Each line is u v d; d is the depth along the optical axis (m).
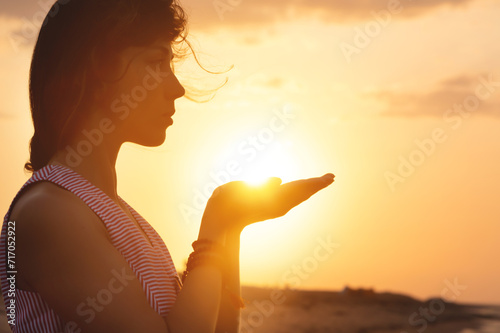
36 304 1.54
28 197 1.57
